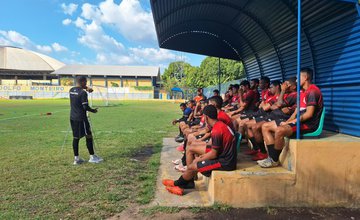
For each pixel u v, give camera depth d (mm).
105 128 12438
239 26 9570
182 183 4676
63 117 17344
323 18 5871
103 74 72438
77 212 3883
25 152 7410
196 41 11578
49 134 10492
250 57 11320
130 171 5809
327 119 5934
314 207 4250
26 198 4375
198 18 9648
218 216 3879
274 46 8633
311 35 6496
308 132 4547
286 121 4645
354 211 4156
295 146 4215
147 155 7305
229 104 9484
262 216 3910
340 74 5535
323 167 4246
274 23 7883
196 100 9617
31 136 10023
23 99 53719
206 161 4352
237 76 44094
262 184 4188
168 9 8164
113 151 7648
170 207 4062
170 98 63094
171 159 6855
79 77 6477
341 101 5492
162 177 5453
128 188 4824
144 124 14031
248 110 7305
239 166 4609
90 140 6422
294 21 7035
